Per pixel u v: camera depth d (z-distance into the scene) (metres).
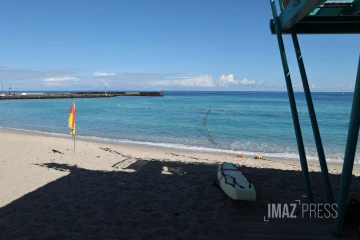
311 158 10.40
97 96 88.00
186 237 3.78
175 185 6.00
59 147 10.81
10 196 5.32
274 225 4.10
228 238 3.74
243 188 4.97
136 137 15.66
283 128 19.69
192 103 57.72
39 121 24.08
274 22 4.84
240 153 11.18
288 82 4.62
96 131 18.06
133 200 5.13
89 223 4.21
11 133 16.31
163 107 44.75
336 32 5.00
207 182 6.18
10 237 3.80
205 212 4.62
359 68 3.03
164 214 4.53
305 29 4.95
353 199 4.18
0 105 48.31
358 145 13.22
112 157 8.90
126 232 3.95
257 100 72.94
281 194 5.45
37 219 4.34
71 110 9.38
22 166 7.59
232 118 27.03
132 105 50.34
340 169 8.03
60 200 5.12
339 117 28.12
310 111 4.57
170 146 12.71
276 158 10.26
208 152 11.32
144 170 7.24
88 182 6.19
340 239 3.62
